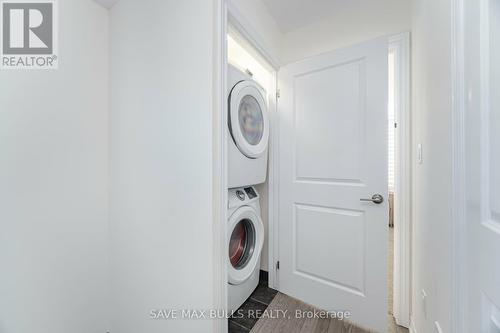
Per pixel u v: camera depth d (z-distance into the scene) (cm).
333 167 152
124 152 126
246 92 151
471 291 58
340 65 149
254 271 175
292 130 173
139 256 120
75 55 118
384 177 133
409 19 138
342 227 148
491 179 50
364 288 139
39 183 104
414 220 129
